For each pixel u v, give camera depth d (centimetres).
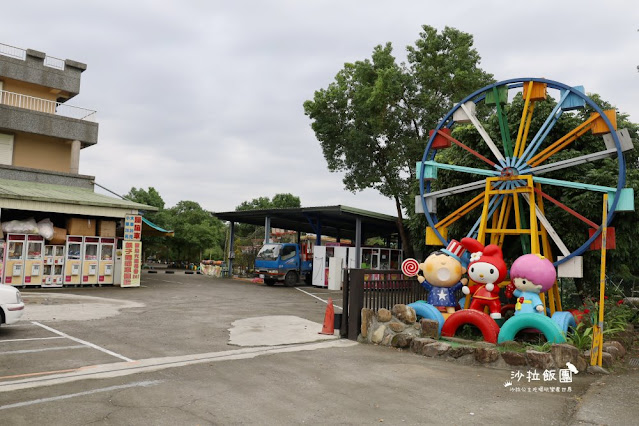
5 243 1806
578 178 1154
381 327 962
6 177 2158
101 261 2061
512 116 1298
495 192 1076
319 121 2888
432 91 2616
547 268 907
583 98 1005
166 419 490
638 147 1280
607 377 722
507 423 511
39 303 1388
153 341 901
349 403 569
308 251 2795
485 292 998
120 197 2384
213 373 684
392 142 2728
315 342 958
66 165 2620
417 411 545
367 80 2697
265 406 547
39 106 2578
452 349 819
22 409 500
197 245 4328
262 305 1573
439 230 1177
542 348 798
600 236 960
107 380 626
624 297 1533
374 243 4788
